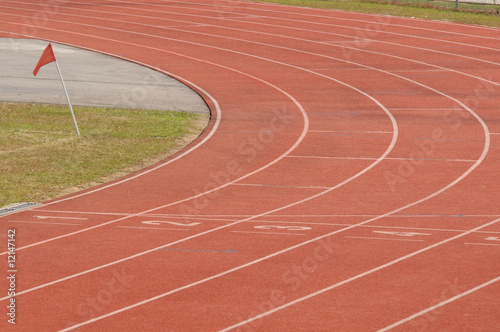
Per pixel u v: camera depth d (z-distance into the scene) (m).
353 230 18.81
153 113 33.38
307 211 20.83
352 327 13.01
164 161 26.81
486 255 16.69
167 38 48.94
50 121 31.66
